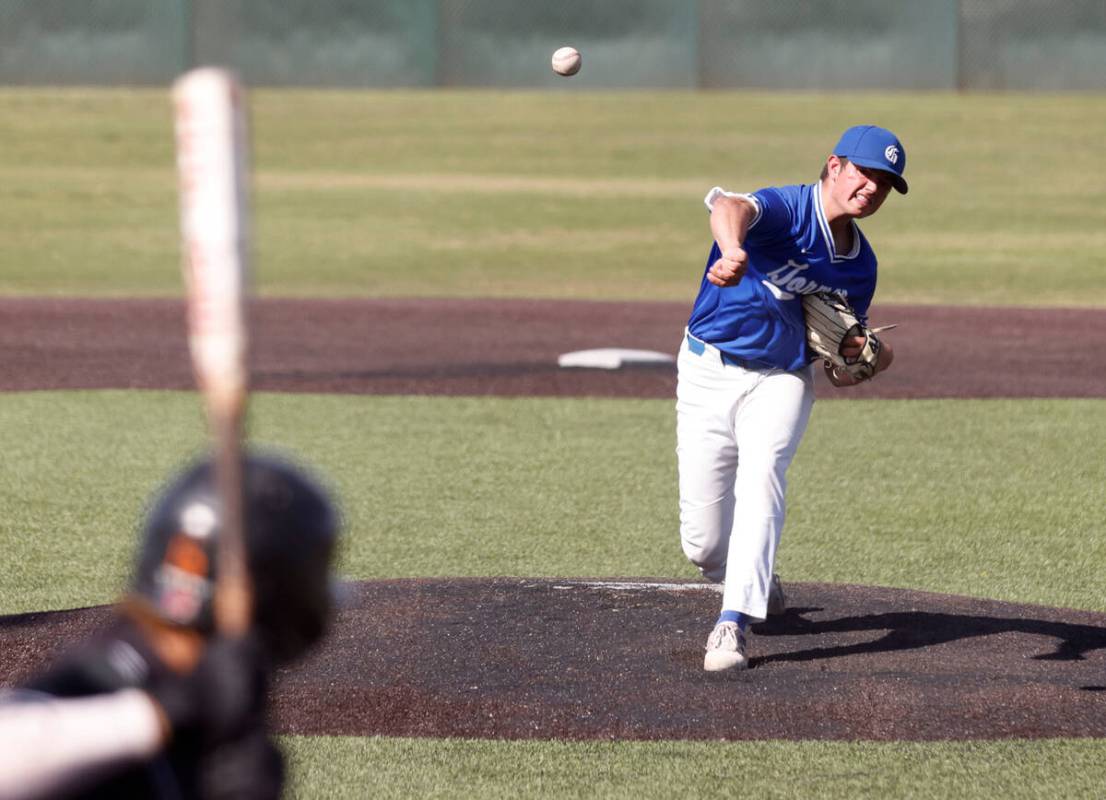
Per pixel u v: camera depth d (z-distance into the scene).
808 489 31.42
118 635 5.73
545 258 75.06
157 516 5.71
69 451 34.44
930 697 18.47
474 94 129.00
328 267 72.00
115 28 128.12
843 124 114.88
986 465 33.72
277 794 5.45
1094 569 25.39
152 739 5.21
